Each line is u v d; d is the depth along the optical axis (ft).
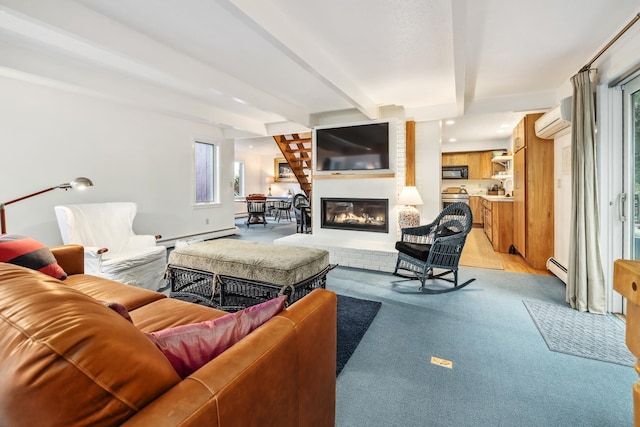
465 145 24.43
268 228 25.53
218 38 8.07
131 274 9.36
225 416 2.16
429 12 6.82
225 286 8.20
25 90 11.43
